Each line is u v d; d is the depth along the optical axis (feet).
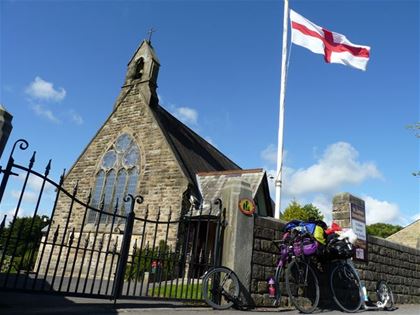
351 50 45.93
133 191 73.05
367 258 35.63
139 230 66.23
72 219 76.89
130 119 81.82
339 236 28.60
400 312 28.86
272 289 25.64
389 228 197.67
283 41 45.21
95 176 79.97
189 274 24.18
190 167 75.87
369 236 36.83
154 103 85.30
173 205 66.23
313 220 27.09
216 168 91.45
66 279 50.44
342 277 30.27
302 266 27.22
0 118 16.67
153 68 86.33
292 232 26.43
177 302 23.22
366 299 29.94
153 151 74.49
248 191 26.58
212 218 26.27
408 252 43.14
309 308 26.08
